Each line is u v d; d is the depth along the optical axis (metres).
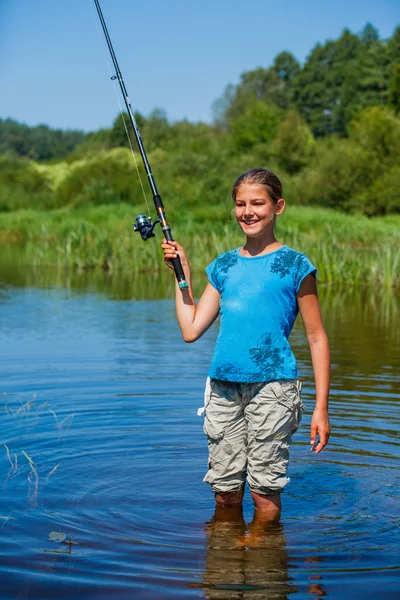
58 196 48.66
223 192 37.97
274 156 53.22
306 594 2.90
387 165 43.25
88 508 3.78
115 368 6.87
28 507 3.75
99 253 19.39
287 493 4.06
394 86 65.50
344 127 85.19
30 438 4.83
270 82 110.94
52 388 6.10
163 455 4.59
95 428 5.05
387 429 5.12
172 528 3.57
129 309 11.30
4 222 35.09
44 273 17.50
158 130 84.31
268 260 3.74
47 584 2.95
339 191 42.66
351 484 4.19
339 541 3.43
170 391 6.02
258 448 3.70
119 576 3.04
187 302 3.91
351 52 98.25
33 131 155.25
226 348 3.73
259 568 3.14
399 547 3.37
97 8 4.39
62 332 9.02
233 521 3.67
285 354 3.71
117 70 4.33
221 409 3.79
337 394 6.02
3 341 8.34
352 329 9.58
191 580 3.01
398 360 7.41
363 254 18.45
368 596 2.89
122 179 44.66
